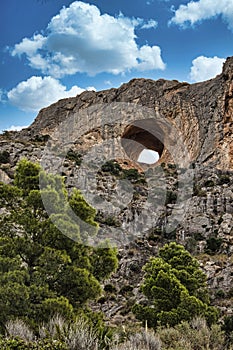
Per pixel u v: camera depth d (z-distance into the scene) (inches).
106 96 4111.7
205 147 3019.2
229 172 2532.0
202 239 1800.0
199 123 3287.4
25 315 633.6
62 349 425.1
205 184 2290.8
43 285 684.1
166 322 898.1
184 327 682.2
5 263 690.2
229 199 2032.5
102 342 462.0
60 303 640.4
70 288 721.6
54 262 699.4
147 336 543.5
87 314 730.8
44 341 439.8
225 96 3181.6
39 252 732.7
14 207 797.2
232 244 1694.1
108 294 1429.6
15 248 725.9
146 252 1710.1
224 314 1131.9
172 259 1141.1
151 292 1009.5
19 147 2669.8
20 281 666.8
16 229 781.9
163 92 3769.7
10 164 2491.4
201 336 632.4
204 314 927.7
